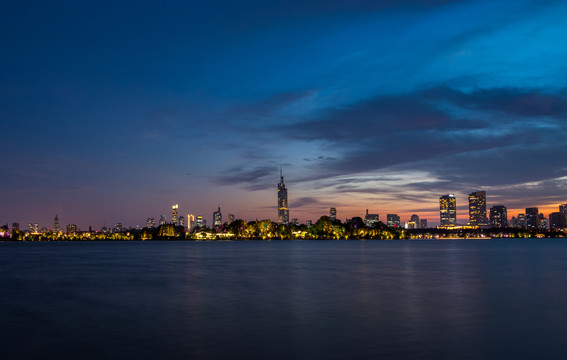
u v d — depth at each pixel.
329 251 152.00
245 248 195.50
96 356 20.80
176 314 30.75
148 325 27.20
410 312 31.09
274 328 26.17
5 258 112.69
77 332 25.47
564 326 26.45
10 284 50.25
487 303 34.88
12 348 22.23
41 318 29.62
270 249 178.88
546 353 20.88
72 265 83.19
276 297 38.62
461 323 27.30
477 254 126.38
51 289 45.41
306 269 69.88
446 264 81.06
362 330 25.56
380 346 22.12
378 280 52.56
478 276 57.28
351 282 50.44
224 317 29.58
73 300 37.69
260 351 21.36
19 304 35.66
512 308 32.59
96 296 40.00
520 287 45.28
